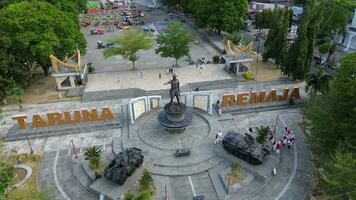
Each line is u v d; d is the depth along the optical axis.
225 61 71.50
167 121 44.66
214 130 46.19
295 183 36.97
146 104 50.31
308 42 58.97
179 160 39.75
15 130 47.66
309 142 37.84
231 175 37.19
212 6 90.44
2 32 57.12
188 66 71.88
